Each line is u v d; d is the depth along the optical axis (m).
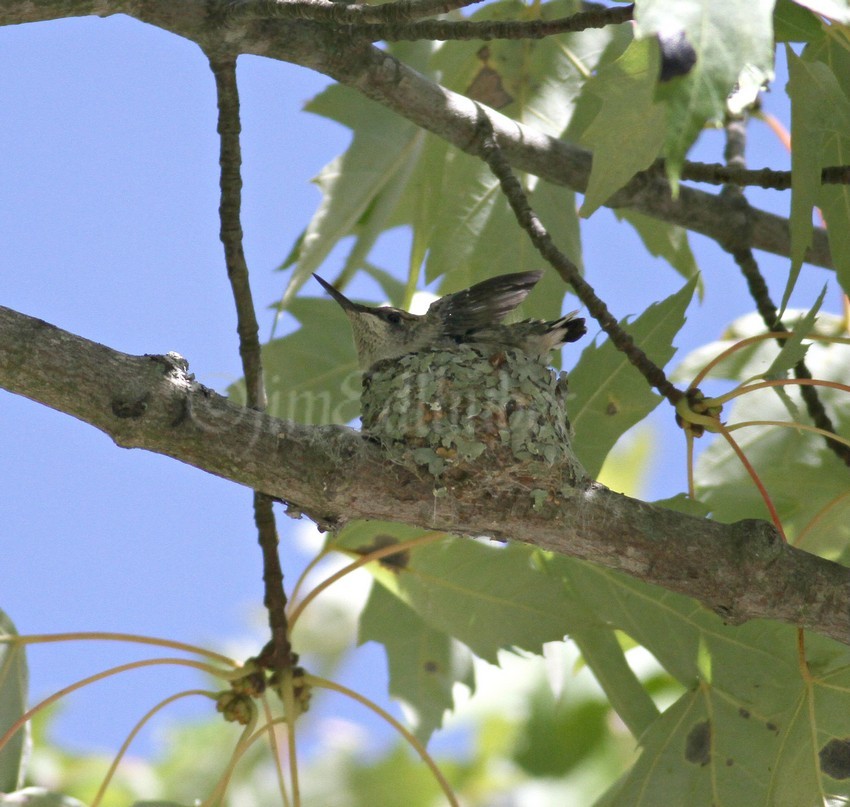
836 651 6.57
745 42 3.90
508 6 8.70
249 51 6.99
